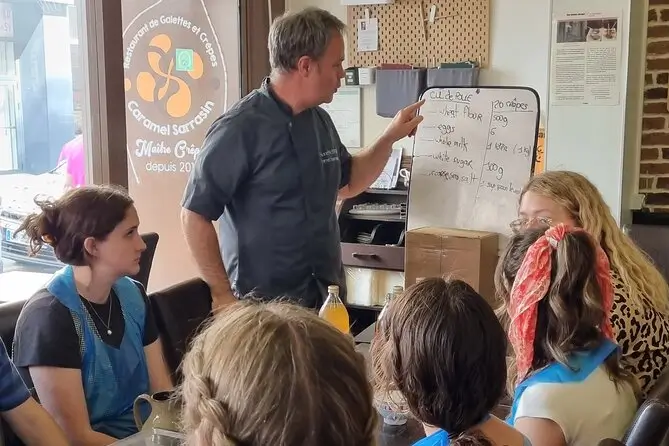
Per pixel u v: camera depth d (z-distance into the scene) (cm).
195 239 248
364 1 417
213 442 76
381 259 394
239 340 79
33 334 182
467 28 400
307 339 79
